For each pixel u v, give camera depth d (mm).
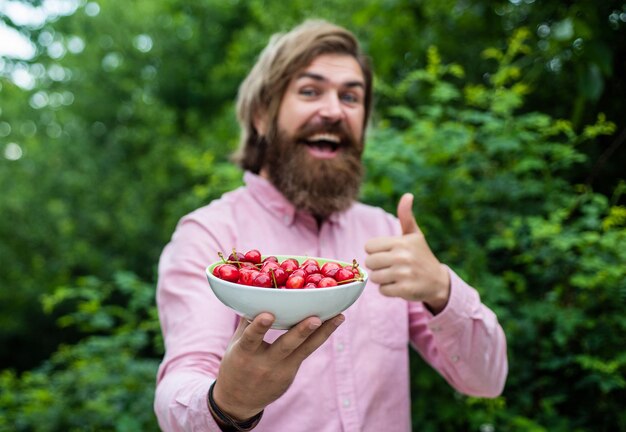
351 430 1273
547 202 2369
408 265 1204
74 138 8250
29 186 7945
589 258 2145
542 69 2773
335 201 1465
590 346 2107
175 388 1106
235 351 894
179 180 7605
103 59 8148
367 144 2287
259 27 6527
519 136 2344
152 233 7719
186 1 7891
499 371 1386
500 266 2447
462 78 3346
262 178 1539
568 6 2705
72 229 7785
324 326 903
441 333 1286
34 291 7840
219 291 884
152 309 2656
